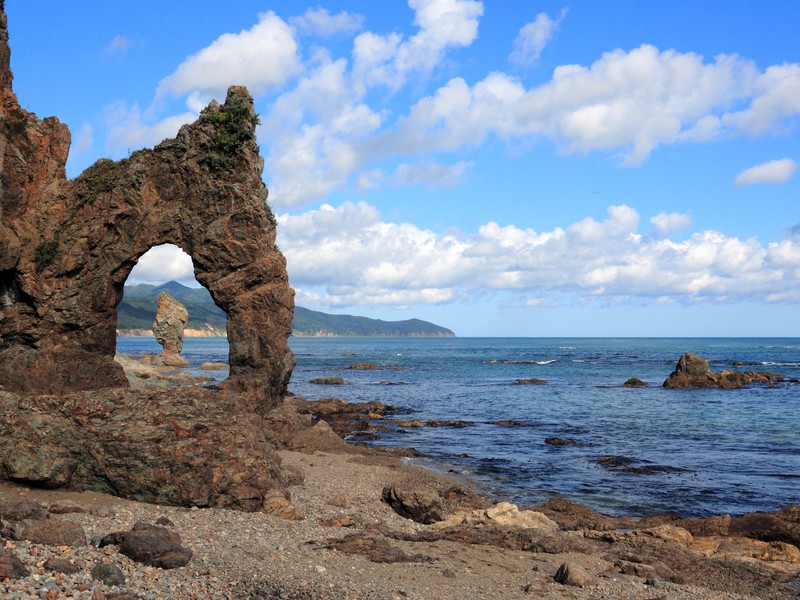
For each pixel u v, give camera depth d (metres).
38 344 27.73
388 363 153.25
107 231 28.23
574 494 30.47
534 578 16.56
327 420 54.12
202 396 21.55
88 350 28.38
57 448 19.64
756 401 71.06
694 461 38.31
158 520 17.05
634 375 113.44
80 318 27.88
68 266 27.44
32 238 27.25
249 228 29.38
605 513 27.44
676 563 19.38
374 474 29.86
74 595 10.97
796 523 22.59
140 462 19.39
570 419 56.91
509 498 29.62
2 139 26.64
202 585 12.78
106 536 14.23
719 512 27.70
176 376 78.00
